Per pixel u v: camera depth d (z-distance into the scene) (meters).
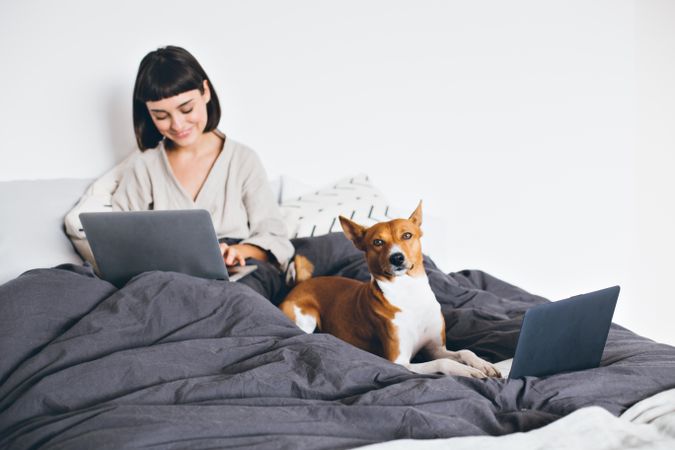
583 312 1.38
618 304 3.34
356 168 2.99
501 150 3.12
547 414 1.23
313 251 2.27
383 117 2.99
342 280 1.86
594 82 3.16
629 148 3.22
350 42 2.92
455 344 1.80
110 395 1.32
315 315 1.84
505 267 3.19
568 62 3.13
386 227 1.62
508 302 2.09
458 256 3.14
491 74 3.07
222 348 1.48
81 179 2.50
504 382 1.37
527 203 3.17
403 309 1.62
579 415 1.14
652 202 3.30
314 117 2.92
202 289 1.65
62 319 1.56
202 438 1.10
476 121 3.08
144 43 2.65
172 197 2.36
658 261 3.36
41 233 2.19
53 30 2.52
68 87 2.56
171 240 1.70
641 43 3.18
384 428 1.15
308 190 2.81
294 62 2.87
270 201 2.42
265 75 2.84
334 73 2.92
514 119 3.11
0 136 2.49
